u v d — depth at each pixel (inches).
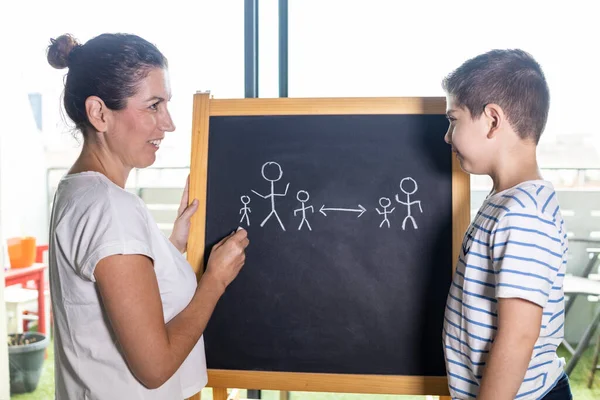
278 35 76.8
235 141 51.9
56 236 34.5
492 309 36.7
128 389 34.5
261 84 77.7
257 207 51.1
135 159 37.1
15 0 115.0
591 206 99.8
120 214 33.1
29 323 117.6
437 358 48.9
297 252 50.5
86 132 36.6
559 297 37.0
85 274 32.0
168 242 39.4
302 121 51.4
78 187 34.7
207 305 39.9
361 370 49.6
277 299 50.5
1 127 119.8
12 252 103.3
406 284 49.5
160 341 32.3
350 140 50.8
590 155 103.3
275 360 50.3
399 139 50.4
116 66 34.2
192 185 51.8
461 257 41.1
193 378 43.1
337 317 50.0
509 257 33.6
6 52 117.9
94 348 34.5
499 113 36.6
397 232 49.8
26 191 124.9
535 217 34.0
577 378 94.0
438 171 49.8
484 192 106.0
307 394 100.3
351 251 50.0
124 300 31.4
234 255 43.8
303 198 50.8
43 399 94.9
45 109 125.9
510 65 36.9
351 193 50.4
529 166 37.5
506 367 33.3
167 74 37.7
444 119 49.9
